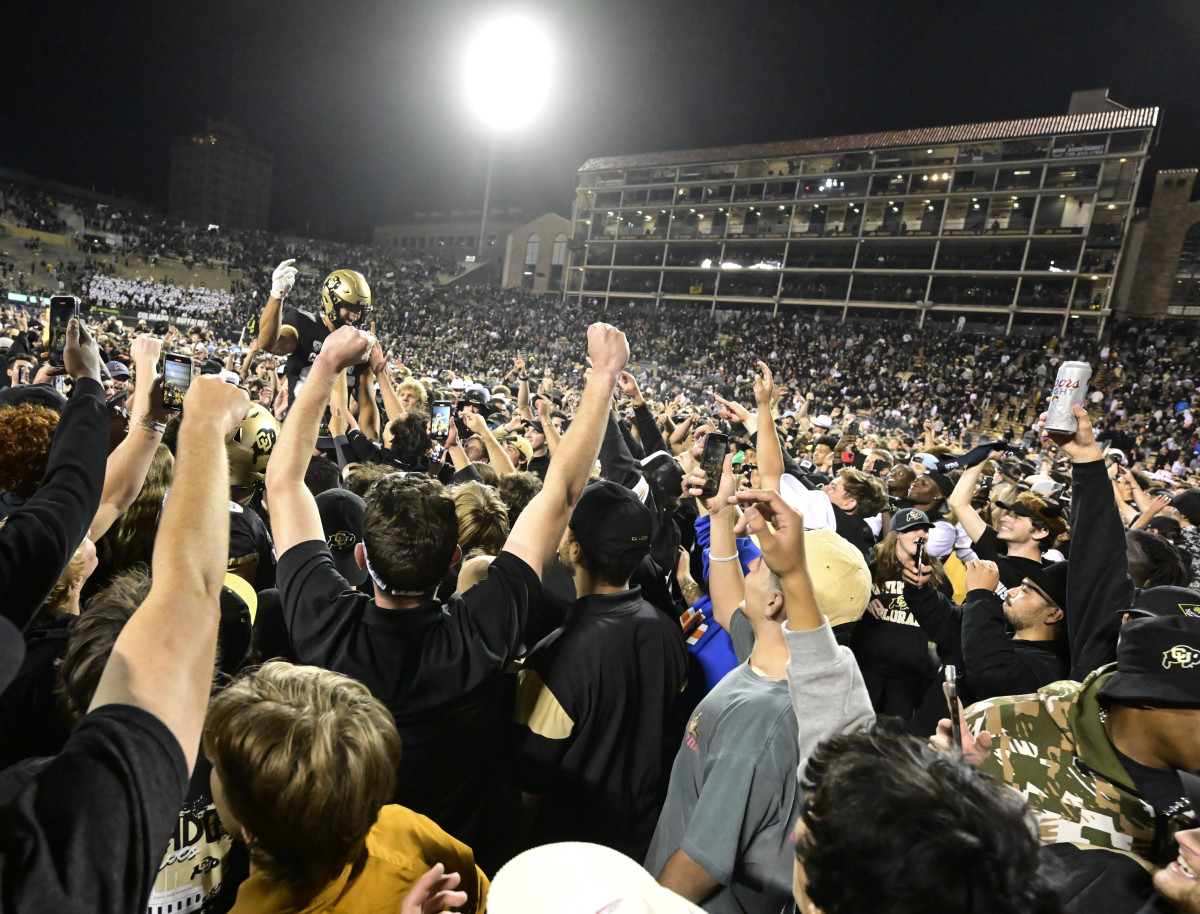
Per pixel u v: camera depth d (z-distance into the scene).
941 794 0.86
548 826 2.11
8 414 2.15
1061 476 8.89
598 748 2.04
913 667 2.75
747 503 1.48
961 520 3.72
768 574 1.78
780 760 1.54
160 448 2.71
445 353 48.22
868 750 0.97
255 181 121.88
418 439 4.46
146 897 0.80
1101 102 44.34
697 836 1.52
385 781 1.26
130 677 0.88
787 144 52.03
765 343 46.69
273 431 2.88
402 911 1.17
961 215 45.81
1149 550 3.23
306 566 1.92
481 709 1.92
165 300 49.03
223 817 1.29
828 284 51.22
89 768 0.78
